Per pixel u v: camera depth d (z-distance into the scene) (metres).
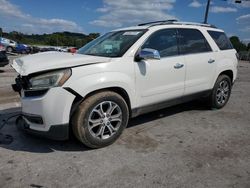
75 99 3.69
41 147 3.99
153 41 4.58
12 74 12.08
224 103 6.28
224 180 3.20
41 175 3.24
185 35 5.21
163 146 4.11
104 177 3.23
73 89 3.57
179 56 4.96
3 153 3.78
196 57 5.27
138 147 4.05
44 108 3.54
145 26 4.82
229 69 6.09
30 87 3.63
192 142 4.28
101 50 4.57
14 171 3.32
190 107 6.28
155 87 4.55
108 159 3.66
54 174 3.27
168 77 4.72
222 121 5.34
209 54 5.59
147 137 4.45
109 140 4.02
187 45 5.20
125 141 4.26
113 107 3.99
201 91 5.51
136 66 4.22
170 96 4.85
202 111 5.99
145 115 5.60
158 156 3.77
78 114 3.70
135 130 4.75
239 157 3.78
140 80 4.30
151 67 4.43
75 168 3.42
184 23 5.34
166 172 3.36
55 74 3.56
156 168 3.45
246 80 11.92
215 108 6.10
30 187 3.01
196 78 5.31
